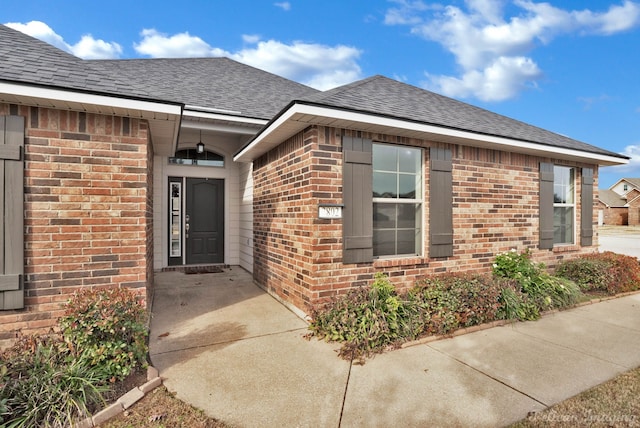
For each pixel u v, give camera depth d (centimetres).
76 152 381
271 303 568
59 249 373
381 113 458
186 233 898
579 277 652
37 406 247
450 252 568
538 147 616
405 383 312
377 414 265
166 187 868
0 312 351
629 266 677
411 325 410
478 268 604
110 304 323
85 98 351
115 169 398
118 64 918
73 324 301
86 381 269
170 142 575
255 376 323
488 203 619
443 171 564
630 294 652
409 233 557
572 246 748
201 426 248
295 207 516
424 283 498
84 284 384
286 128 483
